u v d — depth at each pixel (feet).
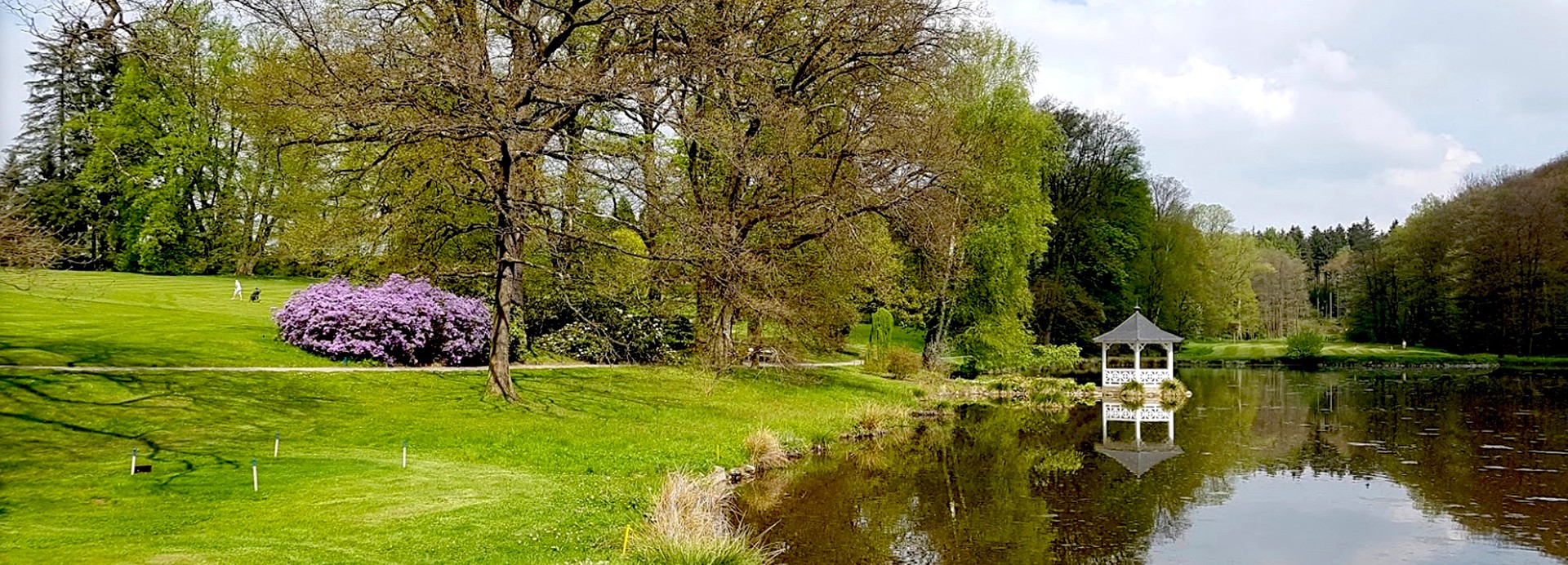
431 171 65.41
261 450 42.83
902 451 66.28
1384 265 229.45
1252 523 44.16
